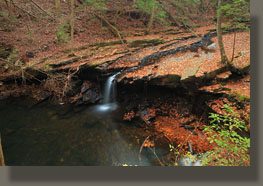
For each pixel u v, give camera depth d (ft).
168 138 20.38
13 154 19.29
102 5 43.37
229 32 42.24
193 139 19.42
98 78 31.30
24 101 30.30
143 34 47.11
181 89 23.77
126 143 20.57
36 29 37.73
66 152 19.69
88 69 30.89
